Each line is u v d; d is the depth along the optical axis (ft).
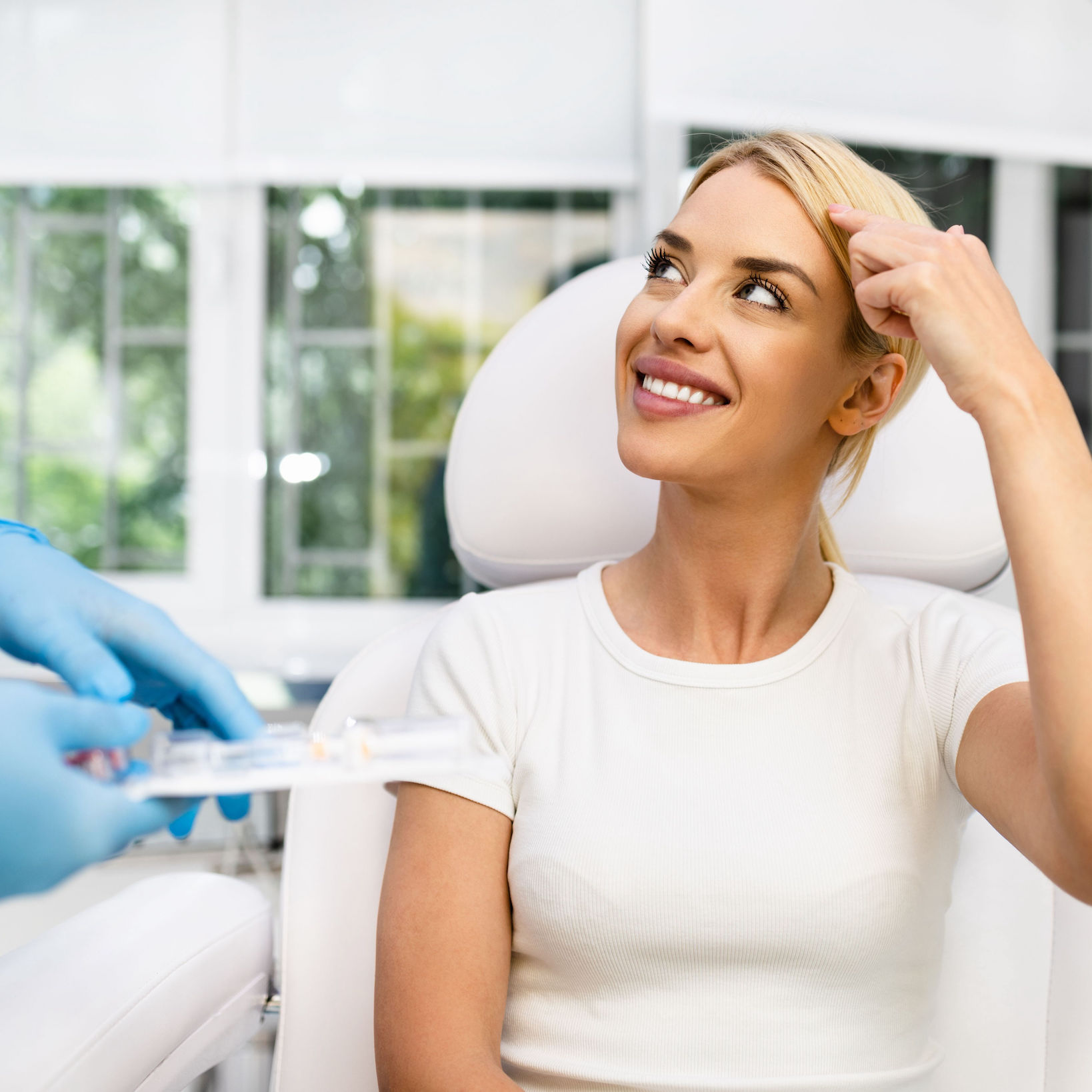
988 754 2.30
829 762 2.40
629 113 7.27
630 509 3.05
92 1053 2.00
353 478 7.35
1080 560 2.03
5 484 7.06
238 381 7.17
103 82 6.97
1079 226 7.24
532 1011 2.40
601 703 2.49
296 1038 2.68
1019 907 2.80
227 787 1.52
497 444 3.07
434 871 2.34
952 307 2.15
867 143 7.15
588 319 3.11
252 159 7.11
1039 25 7.13
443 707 2.53
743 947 2.28
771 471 2.41
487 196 7.30
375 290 7.30
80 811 1.45
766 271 2.33
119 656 2.03
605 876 2.29
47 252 7.06
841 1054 2.31
